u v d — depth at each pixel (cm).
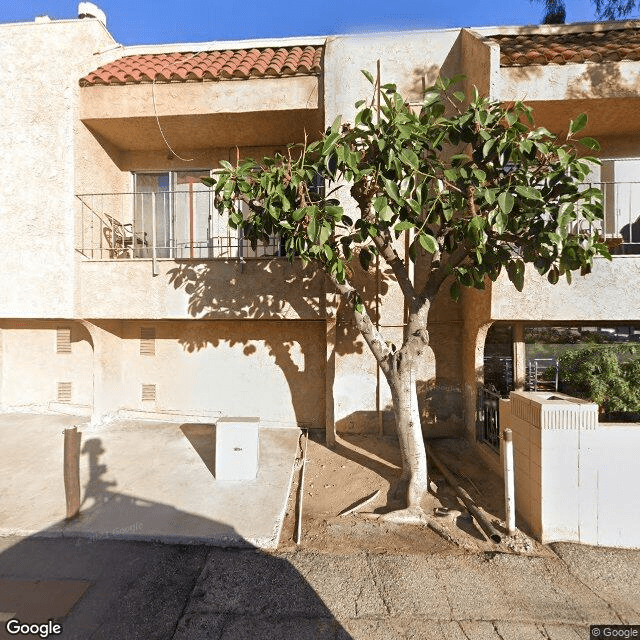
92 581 305
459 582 307
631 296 491
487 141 335
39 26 592
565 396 401
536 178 356
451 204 355
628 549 349
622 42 593
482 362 586
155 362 725
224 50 724
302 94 593
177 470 502
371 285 625
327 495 461
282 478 484
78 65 595
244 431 480
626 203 612
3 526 371
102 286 596
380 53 616
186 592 295
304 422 702
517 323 616
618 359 497
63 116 581
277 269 593
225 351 715
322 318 601
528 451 383
